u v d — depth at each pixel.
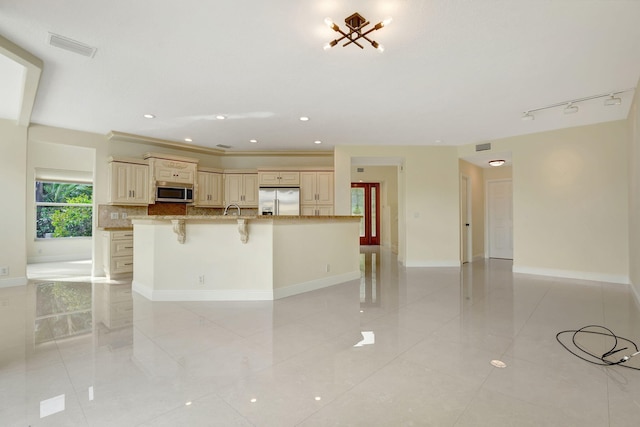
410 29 2.43
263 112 4.34
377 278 5.07
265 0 2.10
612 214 4.68
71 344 2.44
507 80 3.33
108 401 1.69
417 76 3.23
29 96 3.54
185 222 3.70
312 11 2.23
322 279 4.40
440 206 6.26
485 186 7.63
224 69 3.09
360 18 2.27
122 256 5.27
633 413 1.59
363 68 3.07
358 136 5.62
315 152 6.93
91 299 3.76
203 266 3.72
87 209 8.32
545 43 2.62
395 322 2.96
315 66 3.03
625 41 2.58
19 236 4.66
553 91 3.61
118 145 5.63
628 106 4.09
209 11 2.22
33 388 1.81
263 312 3.24
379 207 11.00
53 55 2.81
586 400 1.71
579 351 2.33
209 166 6.87
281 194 6.65
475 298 3.83
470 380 1.92
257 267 3.74
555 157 5.15
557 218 5.14
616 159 4.65
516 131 5.27
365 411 1.61
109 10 2.21
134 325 2.86
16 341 2.49
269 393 1.77
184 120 4.69
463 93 3.67
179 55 2.82
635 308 3.40
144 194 5.65
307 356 2.24
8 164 4.57
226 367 2.07
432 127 5.04
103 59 2.88
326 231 4.48
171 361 2.15
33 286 4.54
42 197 7.68
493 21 2.33
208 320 2.99
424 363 2.14
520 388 1.83
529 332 2.70
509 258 7.31
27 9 2.19
